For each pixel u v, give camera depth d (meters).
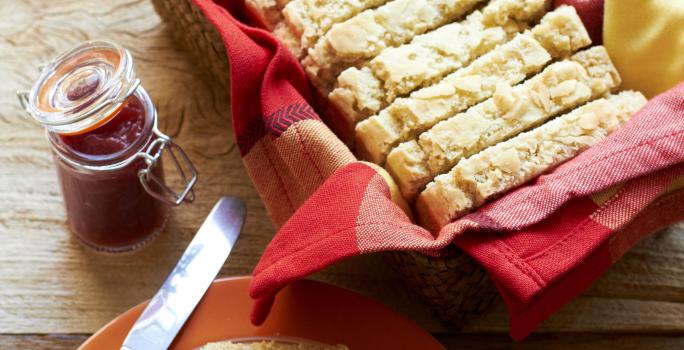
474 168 0.59
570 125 0.60
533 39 0.61
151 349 0.61
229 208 0.66
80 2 0.75
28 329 0.66
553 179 0.58
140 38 0.74
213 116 0.72
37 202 0.69
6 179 0.70
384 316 0.62
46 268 0.67
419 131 0.61
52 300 0.67
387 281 0.68
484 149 0.60
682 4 0.61
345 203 0.58
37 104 0.61
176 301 0.63
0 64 0.73
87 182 0.64
